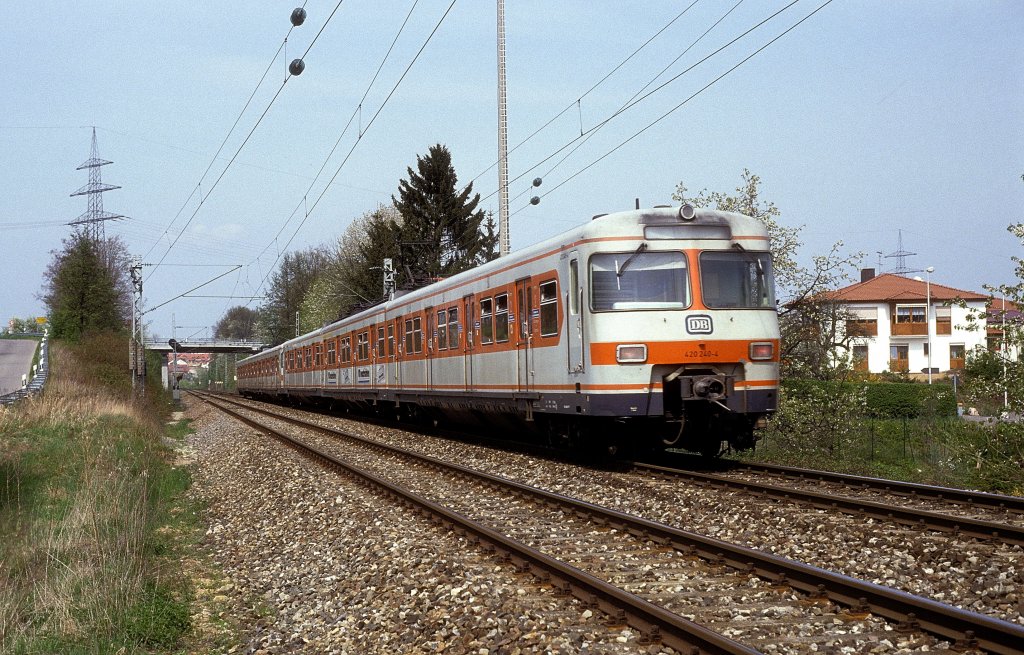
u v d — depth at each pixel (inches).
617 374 524.1
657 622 231.8
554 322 583.8
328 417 1403.8
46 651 270.7
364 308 1270.9
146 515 466.0
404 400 968.9
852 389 805.2
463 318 763.4
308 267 3673.7
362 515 439.2
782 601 258.5
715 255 541.6
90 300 2358.5
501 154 973.2
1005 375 596.7
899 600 235.0
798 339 837.2
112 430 885.8
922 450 835.4
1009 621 231.9
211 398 2758.4
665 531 339.6
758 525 366.9
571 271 556.1
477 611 263.1
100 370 1855.3
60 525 445.7
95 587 312.7
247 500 557.6
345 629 275.3
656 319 526.3
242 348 3895.2
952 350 2578.7
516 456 662.5
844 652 215.6
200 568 391.9
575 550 339.0
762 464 550.0
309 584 337.7
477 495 489.1
